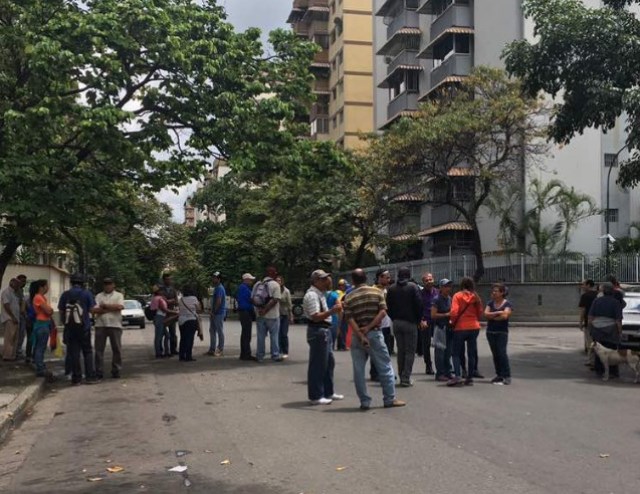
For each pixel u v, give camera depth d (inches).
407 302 458.0
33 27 566.9
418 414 362.6
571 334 1016.9
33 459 294.8
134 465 277.1
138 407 407.5
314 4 2481.5
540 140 1332.4
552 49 608.1
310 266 1737.2
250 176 724.0
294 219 1544.0
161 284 684.7
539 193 1270.9
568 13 601.9
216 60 606.5
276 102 631.8
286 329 647.8
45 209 538.6
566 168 1359.5
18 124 523.5
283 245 1635.1
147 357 679.7
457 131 1155.9
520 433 314.5
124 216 677.3
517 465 258.8
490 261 1336.1
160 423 359.3
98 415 388.2
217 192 2349.9
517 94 1165.1
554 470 251.6
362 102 2283.5
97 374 523.8
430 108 1258.6
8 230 607.5
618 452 278.2
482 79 1216.2
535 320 1277.1
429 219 1696.6
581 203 1295.5
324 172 687.1
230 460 277.6
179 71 600.4
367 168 1334.9
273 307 615.5
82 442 323.9
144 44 578.9
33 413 401.1
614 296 512.1
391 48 1958.7
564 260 1283.2
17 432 351.3
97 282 1675.7
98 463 283.4
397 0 1937.7
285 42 697.6
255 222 1964.8
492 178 1207.6
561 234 1300.4
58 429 354.9
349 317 380.2
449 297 495.5
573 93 624.7
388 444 296.0
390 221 1486.2
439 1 1718.8
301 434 319.0
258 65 678.5
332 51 2423.7
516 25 1402.6
